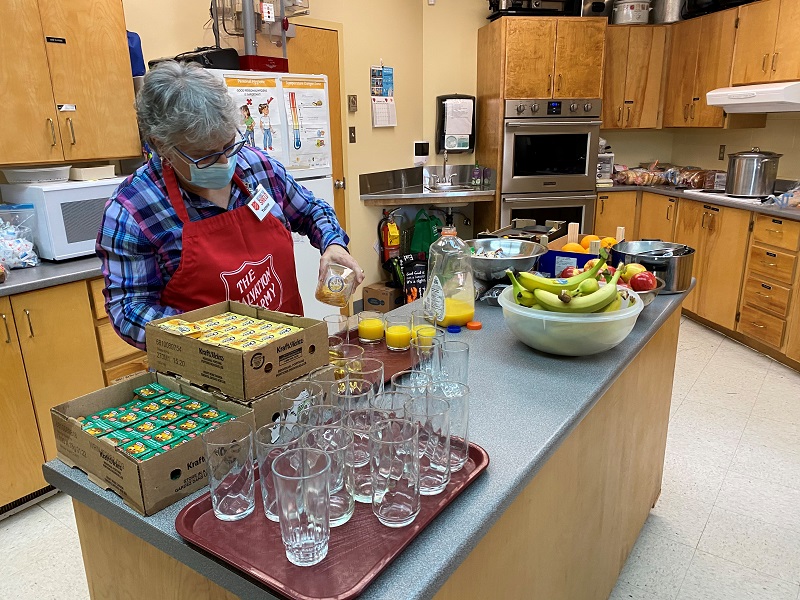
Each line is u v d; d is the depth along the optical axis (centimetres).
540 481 120
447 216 511
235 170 153
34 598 192
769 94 373
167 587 97
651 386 200
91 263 255
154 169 141
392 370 140
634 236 507
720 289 411
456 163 520
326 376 109
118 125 276
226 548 81
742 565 204
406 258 454
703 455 269
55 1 246
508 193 472
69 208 254
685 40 468
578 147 472
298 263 345
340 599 71
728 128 450
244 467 89
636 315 145
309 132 336
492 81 469
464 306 175
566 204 480
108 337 255
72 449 100
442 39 494
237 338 106
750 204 377
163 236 140
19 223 252
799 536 217
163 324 113
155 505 89
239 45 330
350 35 414
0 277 222
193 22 324
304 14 356
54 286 232
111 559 105
